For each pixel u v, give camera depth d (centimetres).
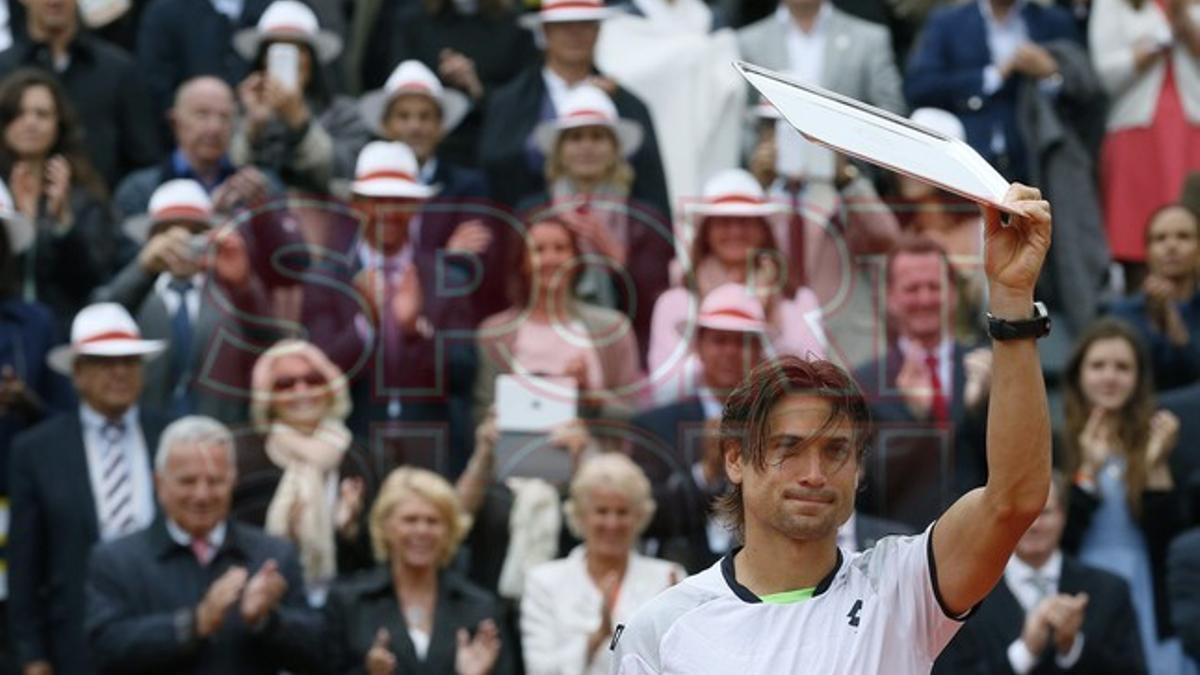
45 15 3541
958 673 2703
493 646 2652
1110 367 2928
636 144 3262
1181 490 2931
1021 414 1389
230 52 3700
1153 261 3250
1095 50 3653
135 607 2642
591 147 3180
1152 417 2938
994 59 3603
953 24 3619
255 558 2694
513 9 3631
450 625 2652
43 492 2867
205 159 3384
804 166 3231
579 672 2620
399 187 3072
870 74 3634
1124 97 3644
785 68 3619
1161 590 2909
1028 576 2745
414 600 2653
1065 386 2964
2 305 3033
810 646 1437
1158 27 3641
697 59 3566
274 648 2619
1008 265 1384
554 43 3419
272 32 3441
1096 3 3684
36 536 2867
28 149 3222
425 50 3600
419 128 3341
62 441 2884
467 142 3509
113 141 3578
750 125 3566
